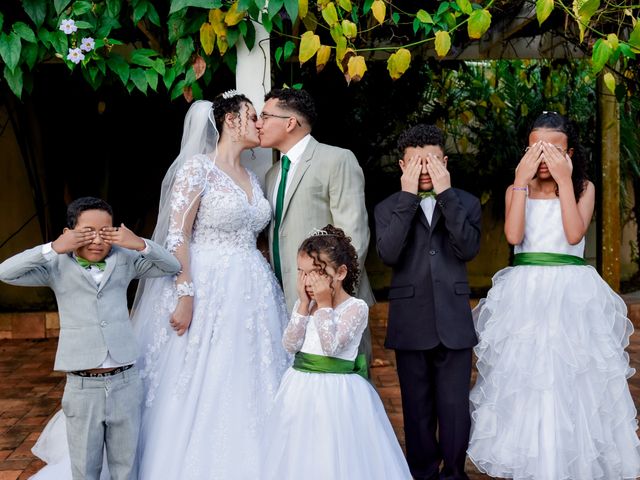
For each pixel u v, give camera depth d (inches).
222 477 114.2
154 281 126.1
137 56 132.6
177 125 283.9
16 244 278.5
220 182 123.3
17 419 172.7
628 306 272.8
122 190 283.0
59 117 270.7
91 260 107.0
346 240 106.7
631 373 116.0
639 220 324.2
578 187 121.8
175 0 123.2
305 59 127.0
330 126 288.8
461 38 185.6
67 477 120.6
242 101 126.9
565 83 289.1
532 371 111.3
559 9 161.0
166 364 121.0
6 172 276.1
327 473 98.2
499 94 298.0
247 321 122.3
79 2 125.6
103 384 106.7
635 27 121.7
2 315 262.5
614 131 264.4
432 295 118.3
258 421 118.8
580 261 118.9
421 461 122.9
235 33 129.1
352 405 102.9
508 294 118.2
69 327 106.5
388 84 279.7
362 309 105.1
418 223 120.6
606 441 111.0
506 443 112.3
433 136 117.0
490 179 305.4
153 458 115.5
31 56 128.7
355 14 131.6
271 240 132.6
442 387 119.0
